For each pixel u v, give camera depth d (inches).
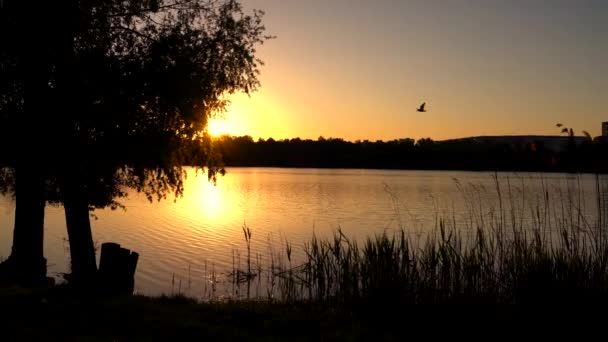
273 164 6141.7
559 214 1004.6
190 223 1331.2
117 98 491.8
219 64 559.2
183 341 330.0
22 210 539.8
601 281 434.3
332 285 577.6
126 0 535.2
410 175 4904.0
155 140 511.8
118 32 524.4
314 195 2362.2
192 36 545.0
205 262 809.5
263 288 643.5
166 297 458.0
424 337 402.6
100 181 530.9
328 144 6151.6
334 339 351.9
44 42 466.3
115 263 491.8
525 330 411.2
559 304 422.6
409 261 498.0
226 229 1211.9
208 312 408.5
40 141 485.4
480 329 417.1
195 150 592.7
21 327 346.9
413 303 462.6
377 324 425.1
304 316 410.0
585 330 406.0
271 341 335.6
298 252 890.7
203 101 557.3
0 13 465.7
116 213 1567.4
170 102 514.9
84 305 411.2
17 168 530.6
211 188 2962.6
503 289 464.8
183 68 514.9
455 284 467.8
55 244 990.4
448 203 1775.3
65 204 524.4
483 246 506.6
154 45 517.0
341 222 1330.0
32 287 499.2
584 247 467.8
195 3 562.6
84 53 496.4
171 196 2234.3
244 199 2160.4
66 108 483.8
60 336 329.4
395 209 1604.3
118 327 355.6
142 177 543.2
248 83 586.2
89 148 495.5
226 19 566.9
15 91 482.3
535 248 469.7
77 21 475.5
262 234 1128.8
